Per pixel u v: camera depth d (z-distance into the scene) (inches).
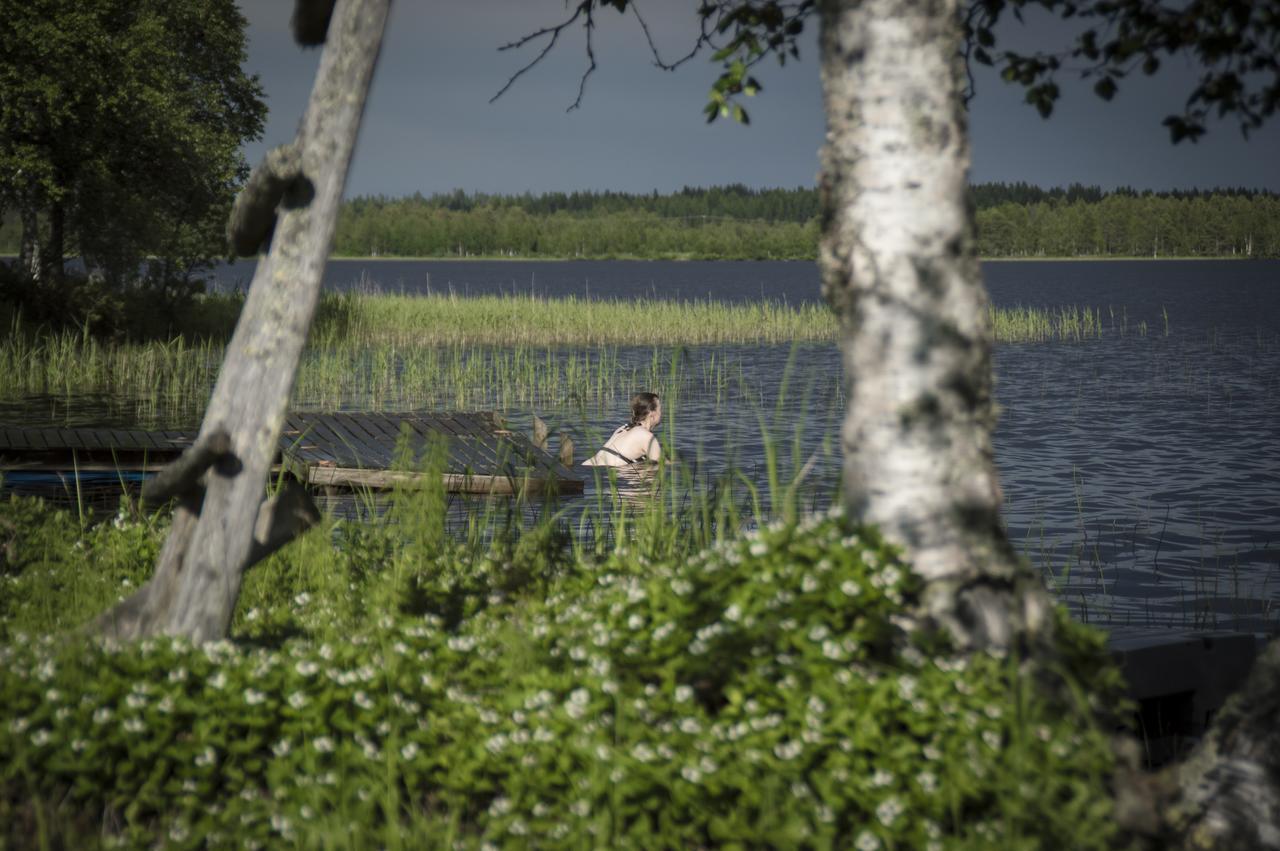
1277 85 323.6
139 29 2245.3
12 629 351.9
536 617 338.6
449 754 264.2
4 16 2018.9
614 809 237.3
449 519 607.2
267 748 273.1
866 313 275.9
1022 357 2158.0
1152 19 329.4
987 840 215.5
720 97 418.3
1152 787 247.8
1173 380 1759.4
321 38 339.6
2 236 5669.3
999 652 253.4
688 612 281.0
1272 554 679.7
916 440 270.5
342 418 1082.1
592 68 418.3
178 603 317.4
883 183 271.9
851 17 275.3
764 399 1414.9
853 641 255.9
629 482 796.6
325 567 450.9
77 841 237.0
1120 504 845.8
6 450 845.2
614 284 7480.3
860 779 225.8
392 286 6722.4
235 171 2623.0
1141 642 359.9
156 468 830.5
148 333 2213.3
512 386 1512.1
